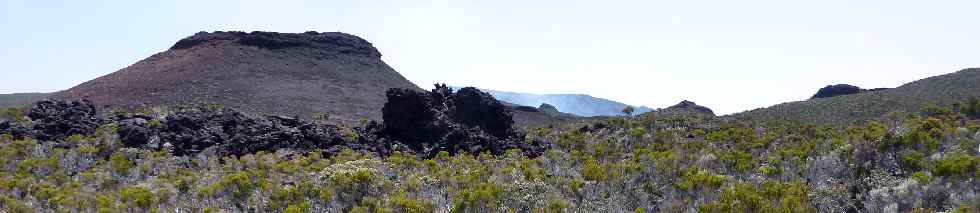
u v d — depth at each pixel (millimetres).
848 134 35406
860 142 25578
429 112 41000
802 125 43969
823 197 19625
